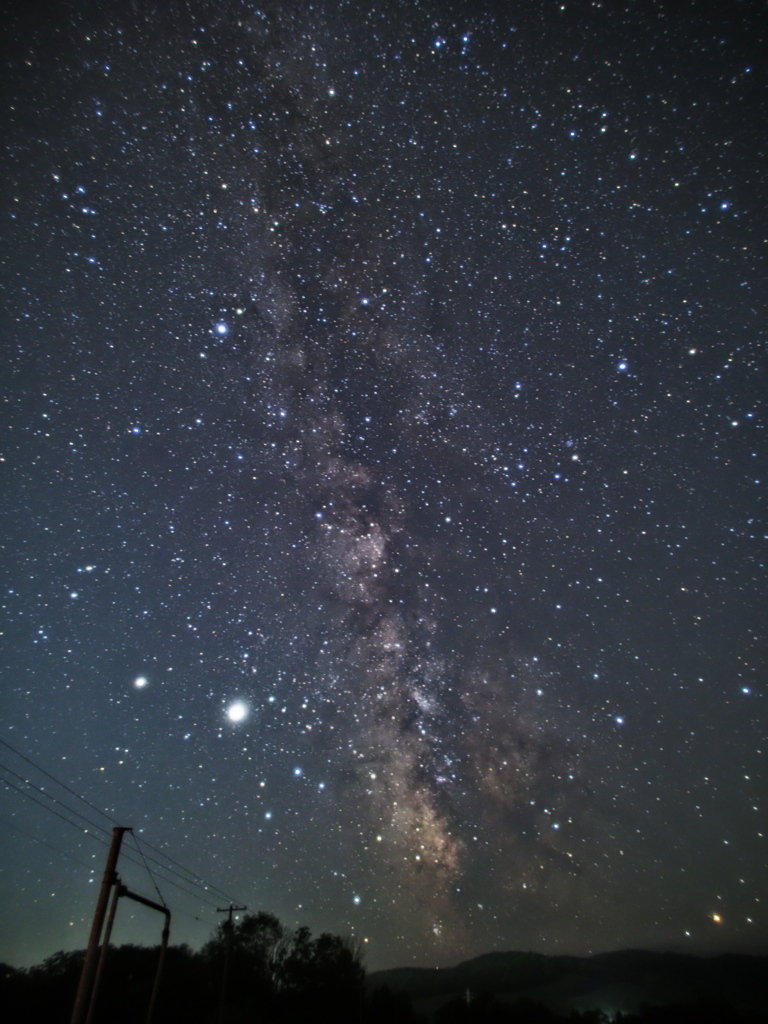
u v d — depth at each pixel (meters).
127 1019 15.49
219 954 19.77
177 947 19.09
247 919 21.19
